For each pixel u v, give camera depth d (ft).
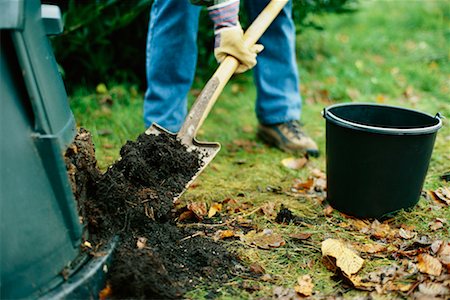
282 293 5.02
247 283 5.16
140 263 4.83
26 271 4.21
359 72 12.72
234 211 6.61
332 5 11.76
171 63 7.40
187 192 7.06
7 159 4.06
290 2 8.26
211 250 5.52
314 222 6.33
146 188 5.67
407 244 5.75
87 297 4.53
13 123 4.12
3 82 4.07
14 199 4.10
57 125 4.51
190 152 5.99
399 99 11.27
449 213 6.44
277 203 6.77
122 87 10.76
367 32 15.72
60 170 4.36
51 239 4.39
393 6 18.02
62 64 11.09
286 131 8.55
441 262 5.35
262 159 8.34
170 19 7.11
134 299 4.72
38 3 4.57
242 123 9.99
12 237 4.10
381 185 6.07
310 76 12.52
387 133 5.75
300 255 5.66
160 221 5.66
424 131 5.79
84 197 4.95
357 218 6.37
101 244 4.96
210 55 11.50
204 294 4.98
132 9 9.93
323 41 14.24
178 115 7.68
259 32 6.43
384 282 5.13
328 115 6.21
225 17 5.97
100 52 10.84
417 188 6.26
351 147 6.01
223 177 7.64
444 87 11.80
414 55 13.85
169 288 4.89
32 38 4.27
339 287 5.15
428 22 16.19
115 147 8.57
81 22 9.62
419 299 4.85
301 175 7.72
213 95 6.06
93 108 10.07
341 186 6.33
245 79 12.20
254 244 5.81
